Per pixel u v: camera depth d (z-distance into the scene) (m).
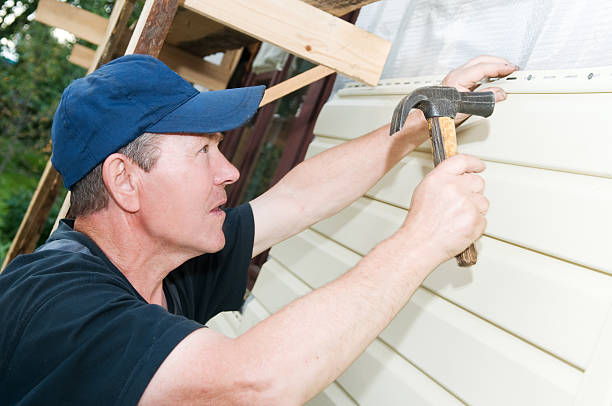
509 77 1.19
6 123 10.82
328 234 1.71
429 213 0.86
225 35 2.77
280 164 2.71
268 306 1.94
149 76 1.01
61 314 0.83
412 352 1.18
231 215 1.39
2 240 8.02
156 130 1.00
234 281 1.42
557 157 0.99
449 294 1.13
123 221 1.07
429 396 1.11
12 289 0.90
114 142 0.99
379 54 1.40
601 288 0.86
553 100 1.05
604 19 1.16
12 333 0.85
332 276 1.61
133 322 0.80
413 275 0.83
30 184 10.76
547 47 1.29
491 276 1.05
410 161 1.42
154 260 1.14
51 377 0.77
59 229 1.12
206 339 0.78
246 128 3.79
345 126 1.78
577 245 0.90
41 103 11.09
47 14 2.84
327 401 1.42
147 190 1.03
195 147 1.05
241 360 0.74
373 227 1.50
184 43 3.31
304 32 1.33
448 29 1.68
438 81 1.41
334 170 1.41
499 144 1.13
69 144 1.02
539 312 0.93
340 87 2.35
